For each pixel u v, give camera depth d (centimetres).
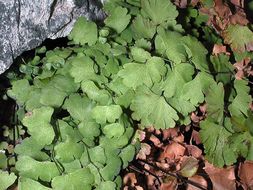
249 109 21
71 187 17
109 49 20
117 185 18
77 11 22
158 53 20
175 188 21
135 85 19
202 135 20
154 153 22
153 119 19
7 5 20
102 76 19
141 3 21
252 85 24
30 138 18
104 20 22
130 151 19
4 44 20
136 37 20
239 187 21
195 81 19
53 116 18
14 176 18
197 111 21
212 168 21
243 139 20
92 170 18
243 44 22
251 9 26
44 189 17
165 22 21
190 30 23
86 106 18
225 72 21
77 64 19
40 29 21
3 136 22
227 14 23
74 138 18
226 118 21
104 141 18
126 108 19
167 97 19
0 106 22
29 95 19
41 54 23
